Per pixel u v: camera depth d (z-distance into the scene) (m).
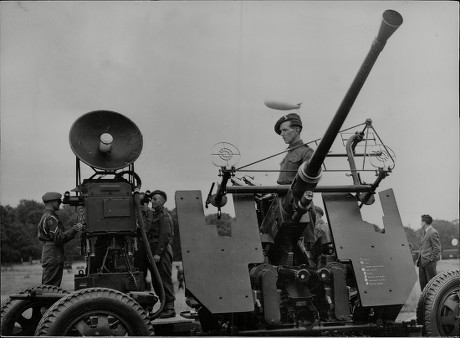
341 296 6.61
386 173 6.91
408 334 6.63
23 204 17.55
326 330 6.46
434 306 6.64
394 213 7.06
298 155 7.32
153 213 9.10
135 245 7.64
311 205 7.27
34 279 15.89
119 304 5.86
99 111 7.02
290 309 6.68
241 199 6.82
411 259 6.83
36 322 7.54
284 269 6.74
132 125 7.12
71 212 16.48
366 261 6.71
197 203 6.70
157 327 6.77
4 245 17.03
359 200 7.30
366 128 7.27
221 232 6.88
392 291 6.61
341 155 7.35
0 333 7.30
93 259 6.74
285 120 7.59
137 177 7.01
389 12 5.34
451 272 6.89
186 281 6.27
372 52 5.61
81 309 5.75
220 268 6.40
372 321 6.73
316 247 7.24
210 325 6.52
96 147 6.93
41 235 8.54
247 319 6.44
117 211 6.70
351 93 5.85
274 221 6.91
